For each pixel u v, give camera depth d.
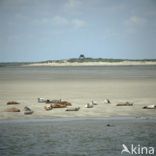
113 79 187.38
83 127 53.16
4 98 91.88
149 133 49.25
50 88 125.81
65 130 51.06
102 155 38.84
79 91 112.88
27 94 103.06
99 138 46.09
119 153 39.69
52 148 41.38
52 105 72.50
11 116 62.66
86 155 38.69
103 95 99.62
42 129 51.69
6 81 173.12
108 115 64.19
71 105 75.81
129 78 197.88
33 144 43.09
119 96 96.81
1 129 51.72
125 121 58.44
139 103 80.88
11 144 43.12
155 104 79.25
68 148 41.41
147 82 158.25
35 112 66.81
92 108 72.12
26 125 54.75
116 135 47.88
